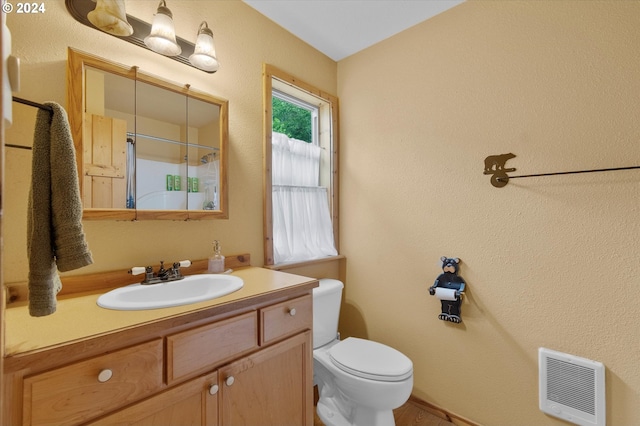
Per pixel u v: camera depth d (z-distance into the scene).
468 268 1.64
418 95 1.84
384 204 2.00
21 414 0.63
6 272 0.98
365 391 1.38
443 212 1.73
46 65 1.06
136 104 1.25
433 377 1.77
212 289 1.31
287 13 1.77
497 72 1.54
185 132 1.40
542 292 1.42
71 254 0.74
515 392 1.49
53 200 0.75
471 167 1.63
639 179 1.20
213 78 1.53
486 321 1.58
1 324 0.40
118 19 1.12
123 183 1.20
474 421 1.61
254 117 1.72
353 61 2.19
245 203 1.67
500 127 1.53
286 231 1.93
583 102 1.31
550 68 1.39
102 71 1.16
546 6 1.41
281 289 1.16
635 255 1.21
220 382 0.96
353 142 2.19
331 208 2.20
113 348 0.75
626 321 1.22
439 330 1.75
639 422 1.19
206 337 0.93
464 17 1.66
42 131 0.75
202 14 1.49
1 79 0.38
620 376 1.23
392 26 1.88
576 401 1.32
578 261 1.33
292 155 2.01
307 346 1.26
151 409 0.81
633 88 1.21
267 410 1.10
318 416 1.67
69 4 1.10
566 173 1.35
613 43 1.25
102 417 0.73
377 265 2.04
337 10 1.74
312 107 2.26
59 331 0.74
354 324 2.16
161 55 1.34
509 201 1.51
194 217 1.40
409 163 1.88
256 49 1.74
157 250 1.32
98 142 1.14
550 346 1.40
